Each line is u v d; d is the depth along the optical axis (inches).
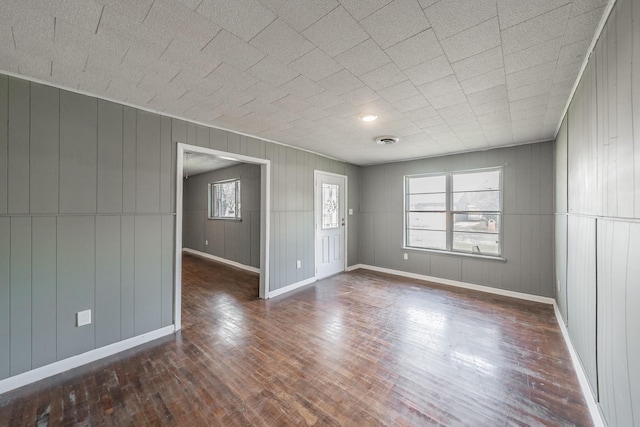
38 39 61.7
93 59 70.6
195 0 50.2
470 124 121.8
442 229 189.2
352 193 225.5
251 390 76.9
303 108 103.7
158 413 68.3
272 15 54.3
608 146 56.2
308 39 62.1
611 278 55.4
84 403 71.7
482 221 171.9
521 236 155.3
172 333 111.7
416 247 202.5
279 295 160.6
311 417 67.1
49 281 84.5
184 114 110.8
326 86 85.5
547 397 73.9
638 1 41.6
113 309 97.1
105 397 74.1
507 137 142.6
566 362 90.3
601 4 51.2
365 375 83.6
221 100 96.7
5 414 67.9
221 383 80.0
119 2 50.6
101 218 94.7
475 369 86.6
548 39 61.7
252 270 220.8
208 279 197.2
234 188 245.1
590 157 69.9
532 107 102.0
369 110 105.4
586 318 75.4
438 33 59.8
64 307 87.0
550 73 76.9
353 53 67.6
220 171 259.0
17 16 53.6
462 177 180.5
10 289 78.2
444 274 185.3
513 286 157.6
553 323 120.3
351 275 206.8
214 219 265.9
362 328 115.9
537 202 150.3
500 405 70.9
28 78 80.1
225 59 70.6
